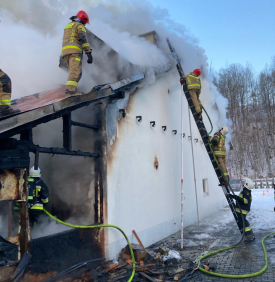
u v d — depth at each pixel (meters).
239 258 5.33
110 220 5.11
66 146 4.45
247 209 6.59
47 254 3.93
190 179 9.05
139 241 5.59
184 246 6.29
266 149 33.16
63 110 4.10
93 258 4.76
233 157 34.66
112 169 5.32
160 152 7.37
